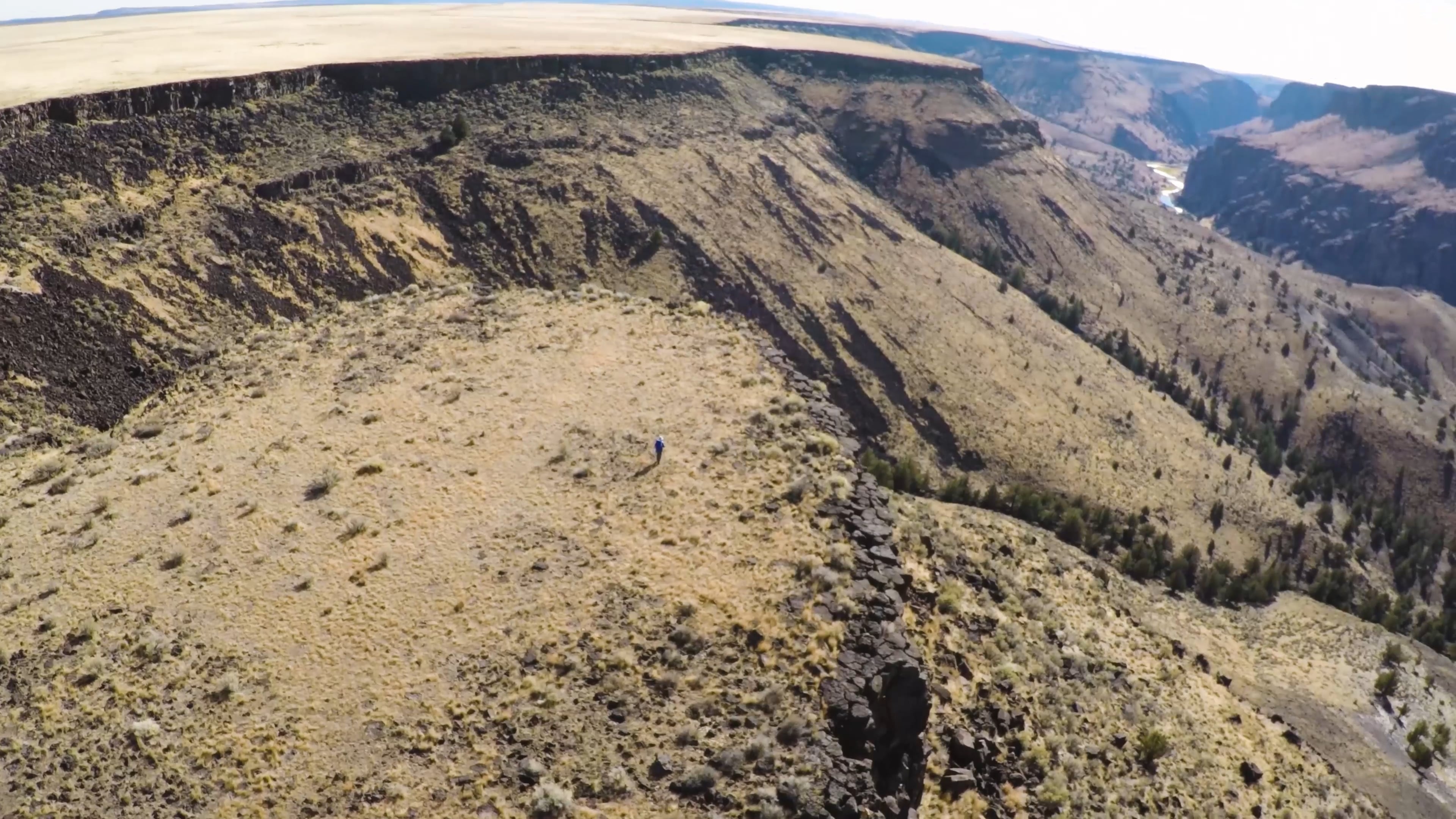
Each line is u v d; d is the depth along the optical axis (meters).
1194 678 43.19
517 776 22.61
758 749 22.62
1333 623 84.19
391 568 30.39
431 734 23.86
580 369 44.38
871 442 99.31
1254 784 35.69
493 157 100.19
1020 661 32.50
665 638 26.61
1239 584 87.25
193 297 58.72
